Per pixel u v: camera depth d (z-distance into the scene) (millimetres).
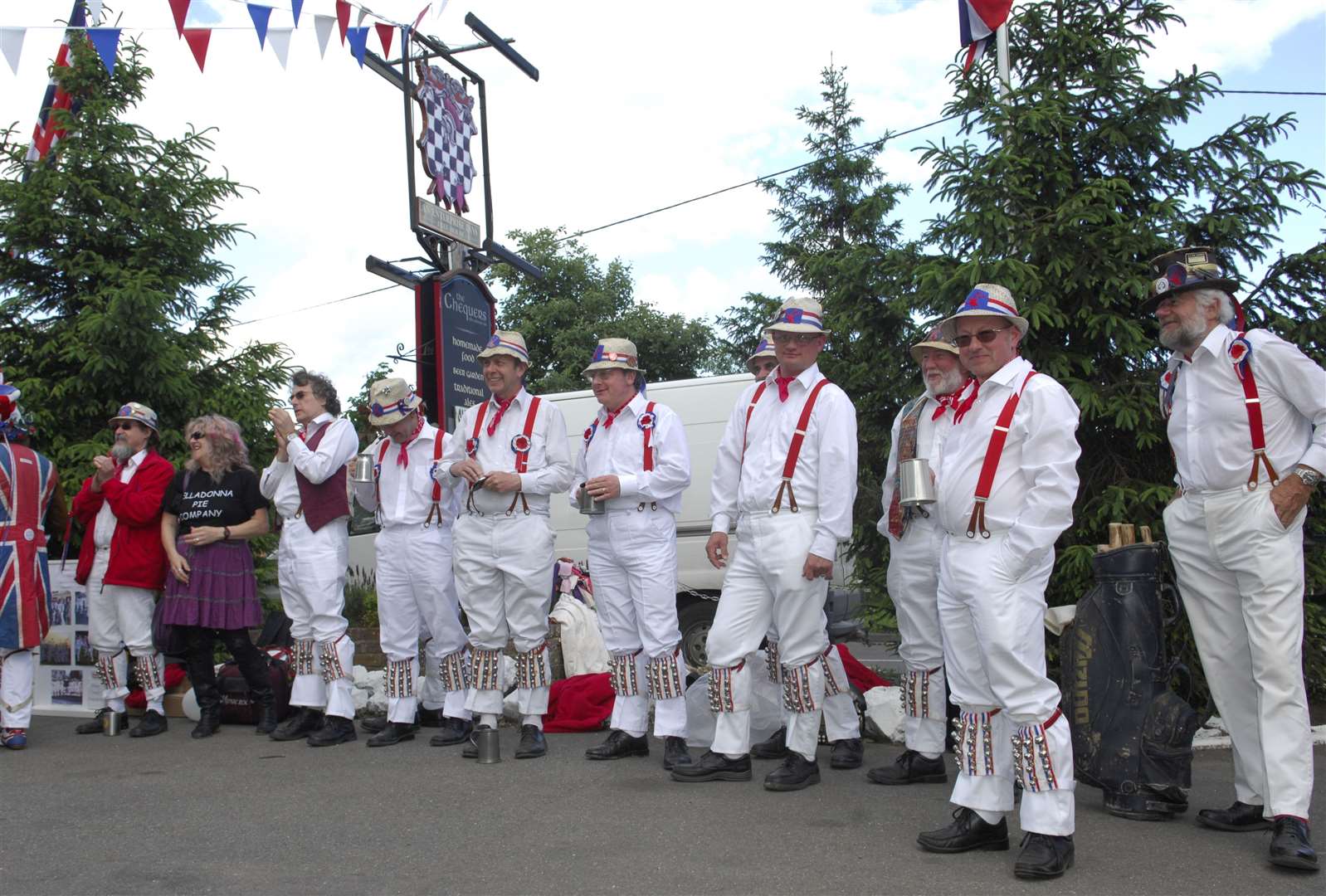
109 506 6816
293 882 3574
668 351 27719
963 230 6277
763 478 4820
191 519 6426
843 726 5297
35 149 8883
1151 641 4312
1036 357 6016
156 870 3727
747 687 4980
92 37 6027
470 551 5652
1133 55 6246
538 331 26953
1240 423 3875
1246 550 3848
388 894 3438
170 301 9180
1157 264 4156
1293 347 3809
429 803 4602
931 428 4738
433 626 6082
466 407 8453
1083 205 5926
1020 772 3607
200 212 9469
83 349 8547
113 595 6578
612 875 3572
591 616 8008
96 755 5922
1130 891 3377
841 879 3508
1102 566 4414
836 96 23891
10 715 6137
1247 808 4055
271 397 9656
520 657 5645
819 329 4797
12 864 3824
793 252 22625
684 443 5441
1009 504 3713
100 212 9148
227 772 5367
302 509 6195
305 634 6258
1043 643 3715
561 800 4621
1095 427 6145
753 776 5094
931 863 3684
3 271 8961
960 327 3865
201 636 6430
